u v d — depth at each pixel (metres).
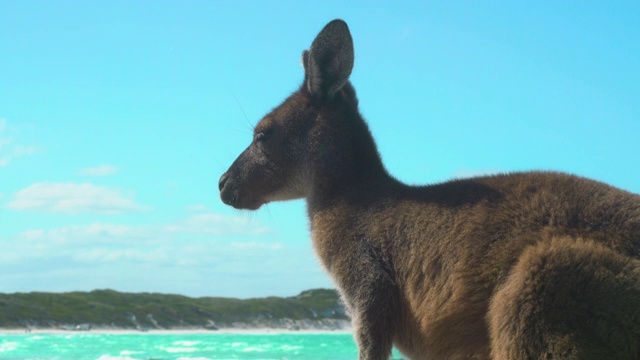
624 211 1.16
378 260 1.28
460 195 1.26
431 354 1.24
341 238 1.32
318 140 1.39
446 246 1.23
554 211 1.19
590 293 1.11
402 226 1.28
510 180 1.25
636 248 1.13
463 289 1.20
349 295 1.30
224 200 1.46
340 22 1.34
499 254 1.19
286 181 1.42
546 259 1.14
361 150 1.38
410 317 1.26
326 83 1.39
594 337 1.10
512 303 1.14
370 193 1.33
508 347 1.14
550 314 1.12
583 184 1.21
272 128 1.42
